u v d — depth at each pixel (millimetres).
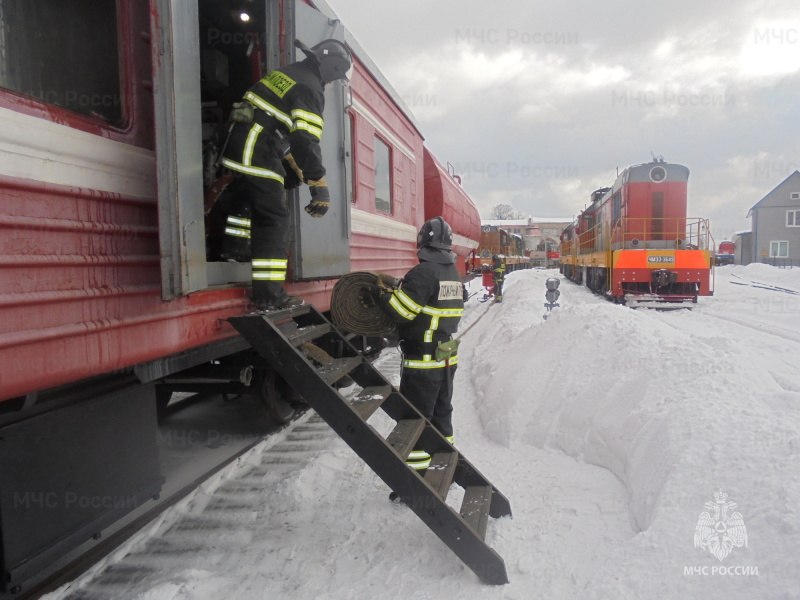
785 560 1986
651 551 2299
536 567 2506
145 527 3057
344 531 3004
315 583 2506
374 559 2693
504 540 2771
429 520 2475
